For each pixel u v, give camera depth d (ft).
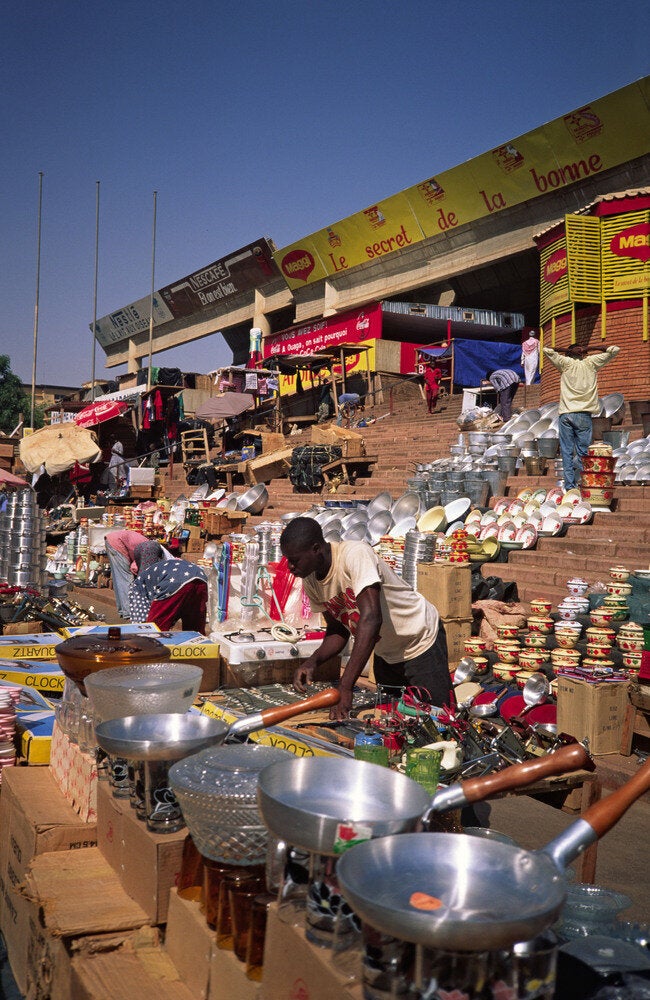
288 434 89.92
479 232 80.59
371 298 93.76
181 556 50.83
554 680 22.27
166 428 93.56
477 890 5.43
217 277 119.75
